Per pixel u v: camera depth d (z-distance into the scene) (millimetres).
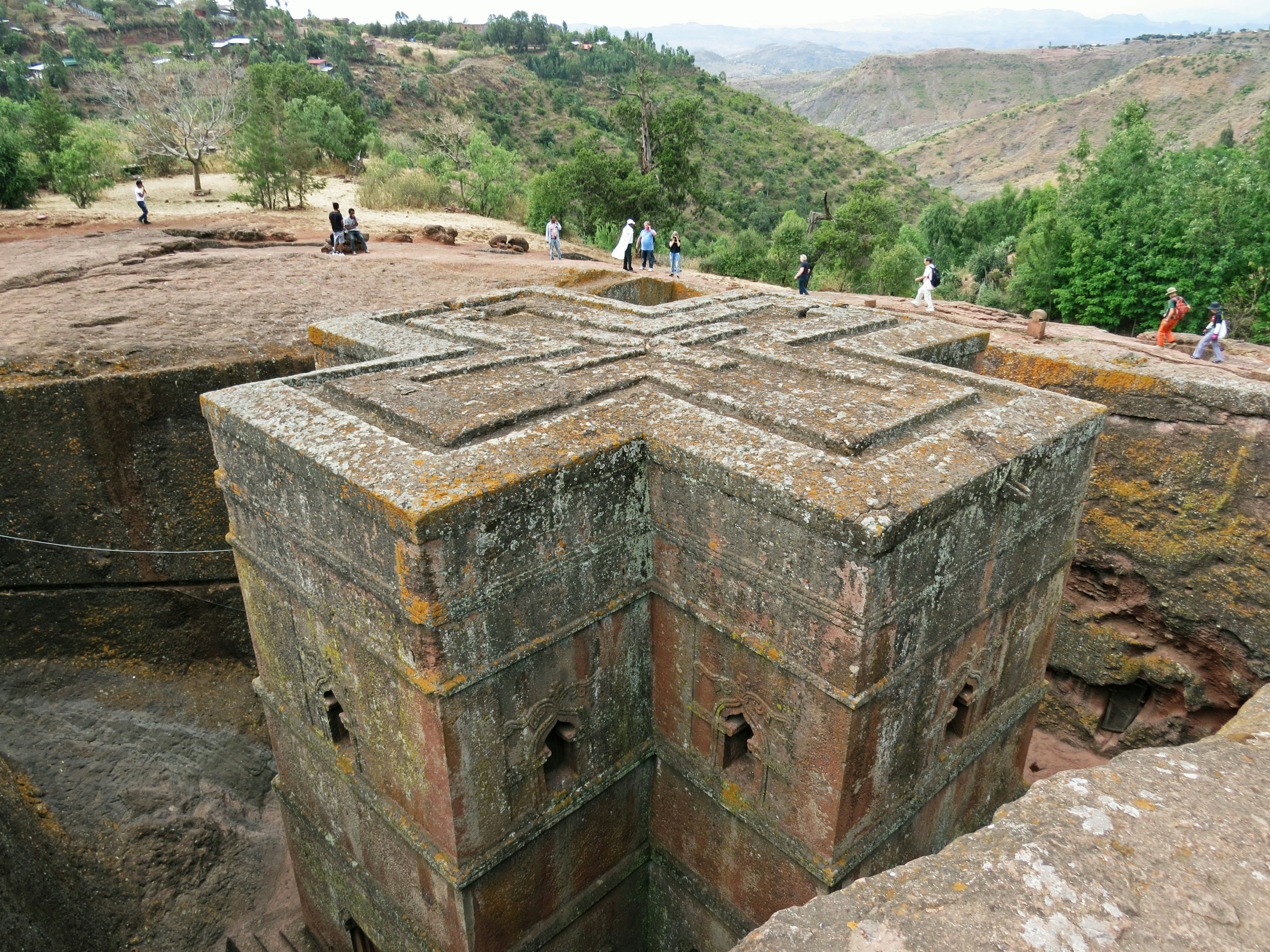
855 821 6098
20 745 9805
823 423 6219
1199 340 15633
